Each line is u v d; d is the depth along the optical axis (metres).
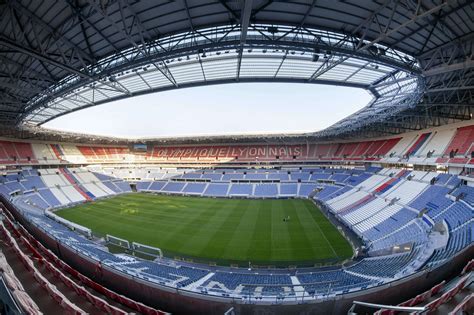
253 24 14.08
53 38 14.51
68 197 49.88
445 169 31.39
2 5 11.57
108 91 26.61
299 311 10.80
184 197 53.75
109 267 14.09
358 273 17.80
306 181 54.81
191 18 13.53
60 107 32.97
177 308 11.95
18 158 51.81
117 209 43.06
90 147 69.69
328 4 12.49
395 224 27.22
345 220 33.28
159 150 75.00
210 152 70.19
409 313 8.87
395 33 15.28
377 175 43.09
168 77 21.59
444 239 19.58
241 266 21.81
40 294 10.82
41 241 20.80
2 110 29.75
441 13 13.06
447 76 21.78
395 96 28.17
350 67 21.72
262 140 65.31
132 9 12.57
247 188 55.59
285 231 30.36
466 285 9.80
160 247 26.16
